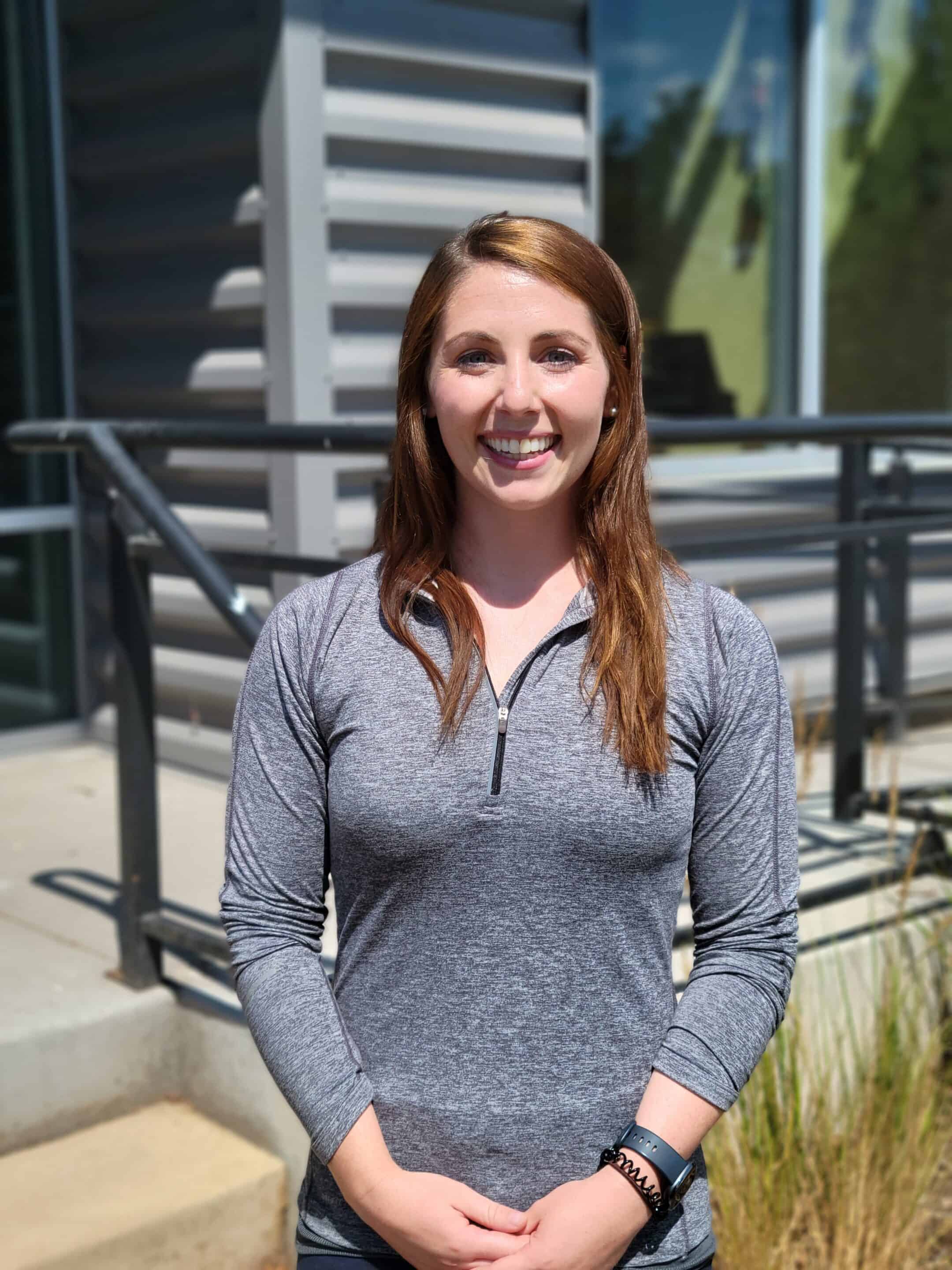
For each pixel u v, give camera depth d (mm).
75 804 4027
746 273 5074
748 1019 1315
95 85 4234
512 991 1287
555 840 1283
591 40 4238
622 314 1411
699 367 4973
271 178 3715
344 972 1356
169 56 3977
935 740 4984
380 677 1351
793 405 5250
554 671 1345
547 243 1363
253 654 1423
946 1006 2982
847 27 5203
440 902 1296
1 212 4379
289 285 3721
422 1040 1297
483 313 1354
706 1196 1344
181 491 4266
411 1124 1294
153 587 4340
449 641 1361
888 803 3561
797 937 1385
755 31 4973
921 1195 2574
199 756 4293
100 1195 2371
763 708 1374
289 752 1377
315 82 3680
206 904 3129
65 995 2656
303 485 3830
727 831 1364
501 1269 1217
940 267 5656
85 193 4387
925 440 4031
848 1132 2572
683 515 4805
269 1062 1315
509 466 1368
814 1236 2453
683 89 4816
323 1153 1284
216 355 4031
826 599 5133
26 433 2773
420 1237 1241
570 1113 1284
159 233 4109
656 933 1332
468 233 1402
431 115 3928
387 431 2510
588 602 1367
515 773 1293
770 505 5020
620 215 4703
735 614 1403
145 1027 2646
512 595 1417
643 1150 1256
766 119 5051
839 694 3658
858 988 2902
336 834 1337
